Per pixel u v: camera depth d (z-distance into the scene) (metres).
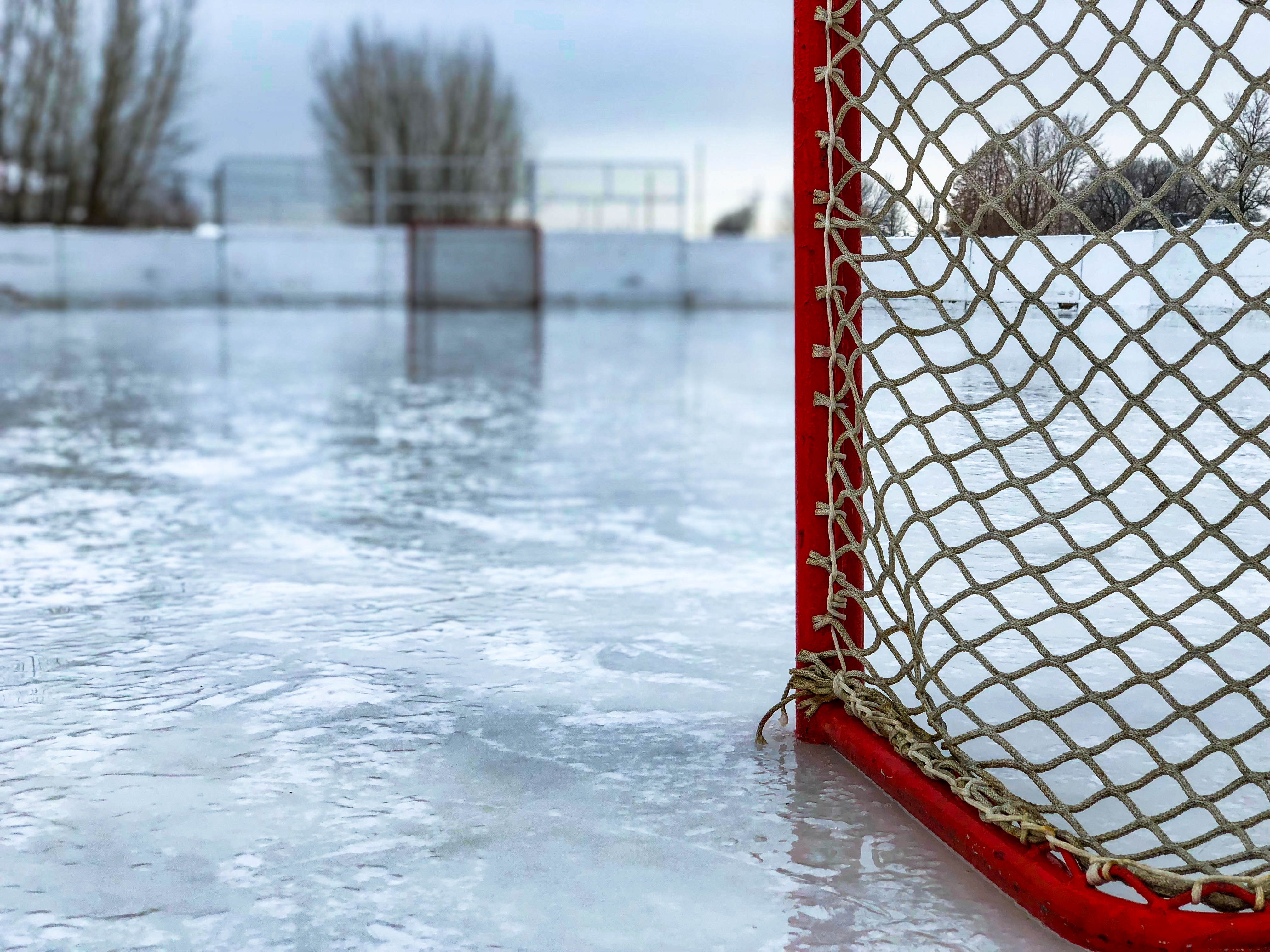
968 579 1.28
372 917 1.10
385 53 24.30
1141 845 1.24
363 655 1.90
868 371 1.52
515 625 2.07
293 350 9.45
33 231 15.89
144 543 2.72
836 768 1.49
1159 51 1.19
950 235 1.40
